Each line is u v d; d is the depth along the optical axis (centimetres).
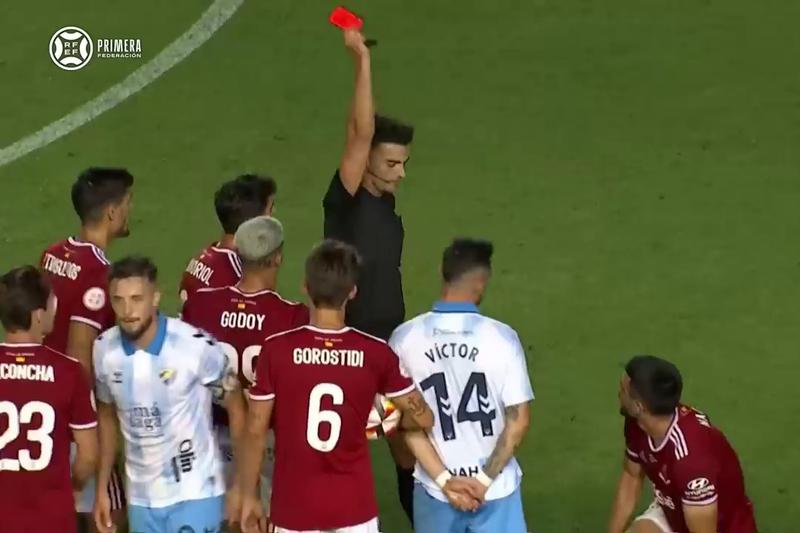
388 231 2436
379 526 2750
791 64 5053
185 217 4131
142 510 2205
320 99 4881
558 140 4588
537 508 2772
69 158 4509
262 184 2564
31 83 5000
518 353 2159
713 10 5475
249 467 2111
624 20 5403
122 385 2133
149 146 4588
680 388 2216
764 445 2980
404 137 2400
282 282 3744
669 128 4647
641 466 2345
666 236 3972
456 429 2162
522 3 5547
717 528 2303
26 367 2066
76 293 2392
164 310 3594
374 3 5562
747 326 3491
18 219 4128
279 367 2047
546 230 4025
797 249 3881
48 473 2073
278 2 5581
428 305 3625
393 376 2075
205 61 5159
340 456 2067
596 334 3462
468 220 4094
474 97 4881
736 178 4312
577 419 3094
